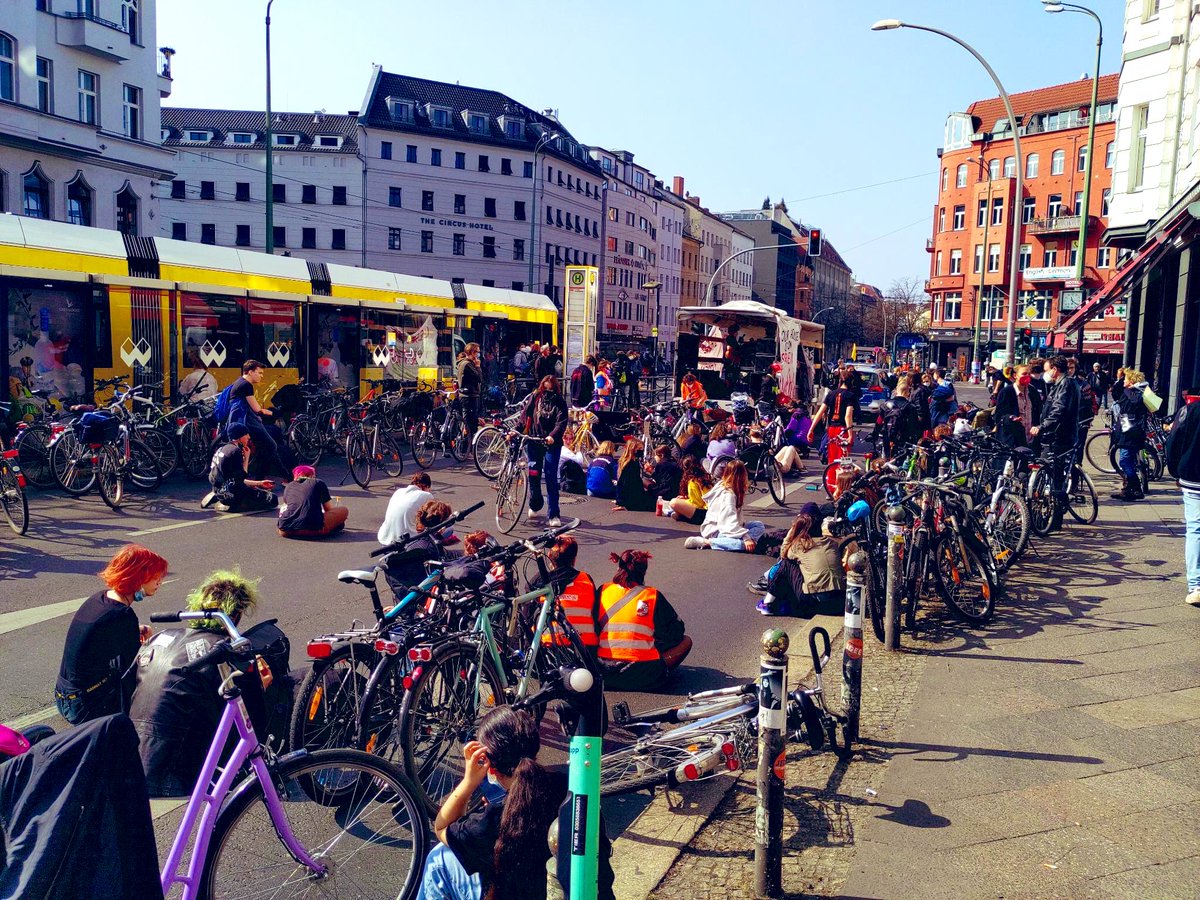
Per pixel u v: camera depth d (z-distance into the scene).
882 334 101.12
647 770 4.77
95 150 32.19
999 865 4.12
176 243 15.66
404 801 3.74
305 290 18.11
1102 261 66.19
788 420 19.12
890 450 15.71
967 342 74.50
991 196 73.50
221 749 3.43
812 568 8.12
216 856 3.35
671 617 6.64
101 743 2.61
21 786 2.58
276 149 76.00
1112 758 5.18
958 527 7.80
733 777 5.11
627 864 4.18
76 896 2.54
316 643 4.43
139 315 14.76
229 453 11.86
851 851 4.25
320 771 3.57
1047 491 10.76
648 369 52.72
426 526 6.58
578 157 90.81
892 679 6.47
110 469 11.72
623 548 10.89
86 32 31.58
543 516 12.42
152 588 4.82
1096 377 30.17
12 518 10.04
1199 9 19.36
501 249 82.56
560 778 3.09
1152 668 6.56
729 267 134.62
